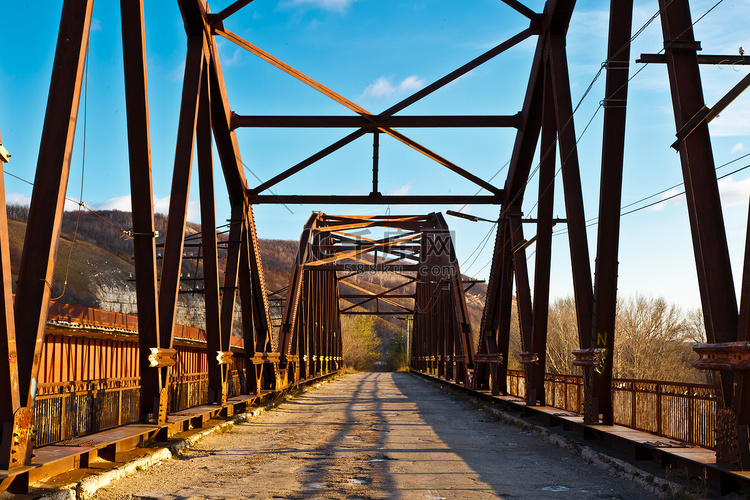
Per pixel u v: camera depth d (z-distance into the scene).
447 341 38.28
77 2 7.34
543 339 16.67
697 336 47.12
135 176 10.42
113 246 96.31
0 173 6.16
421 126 19.33
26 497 6.30
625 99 10.73
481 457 10.94
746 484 6.77
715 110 7.50
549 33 15.19
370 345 116.88
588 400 11.88
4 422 6.36
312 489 7.97
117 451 9.73
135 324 22.69
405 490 7.94
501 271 21.70
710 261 7.71
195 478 8.73
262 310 22.59
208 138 15.38
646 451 9.41
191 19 14.76
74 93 7.15
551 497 7.55
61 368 16.95
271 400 23.31
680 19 8.19
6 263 6.23
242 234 20.59
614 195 10.95
